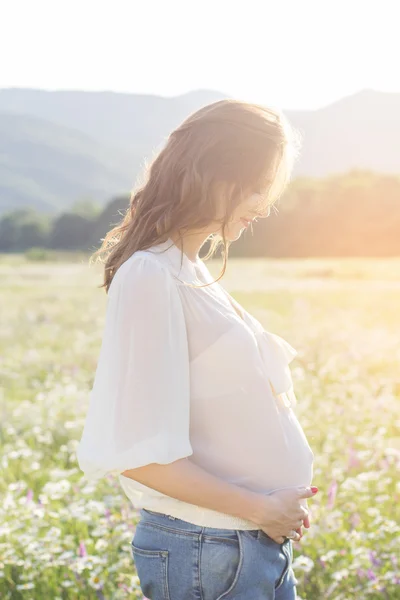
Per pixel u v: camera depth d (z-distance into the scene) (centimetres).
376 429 656
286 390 204
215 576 192
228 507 186
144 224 198
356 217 5747
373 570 359
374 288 2566
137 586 336
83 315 1848
